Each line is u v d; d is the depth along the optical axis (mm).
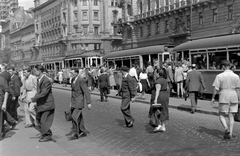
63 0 92938
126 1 69562
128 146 9211
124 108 12031
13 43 160250
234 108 9617
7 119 11070
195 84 14969
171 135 10422
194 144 9156
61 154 7805
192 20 47531
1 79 9820
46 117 9516
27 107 12312
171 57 26688
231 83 9578
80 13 86000
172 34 51312
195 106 15148
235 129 11195
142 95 21031
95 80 31156
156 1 57344
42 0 117812
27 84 11977
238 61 17953
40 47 116938
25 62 136875
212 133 10547
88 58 42500
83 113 16266
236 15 39031
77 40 85875
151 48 28141
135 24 63531
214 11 43438
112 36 86562
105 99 21719
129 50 32031
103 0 85812
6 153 7918
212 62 19922
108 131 11461
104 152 8695
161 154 8250
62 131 11812
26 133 10820
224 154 8070
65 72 39344
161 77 10922
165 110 10875
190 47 22094
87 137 10617
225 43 18828
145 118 14102
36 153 7918
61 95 27719
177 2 50469
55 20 101000
